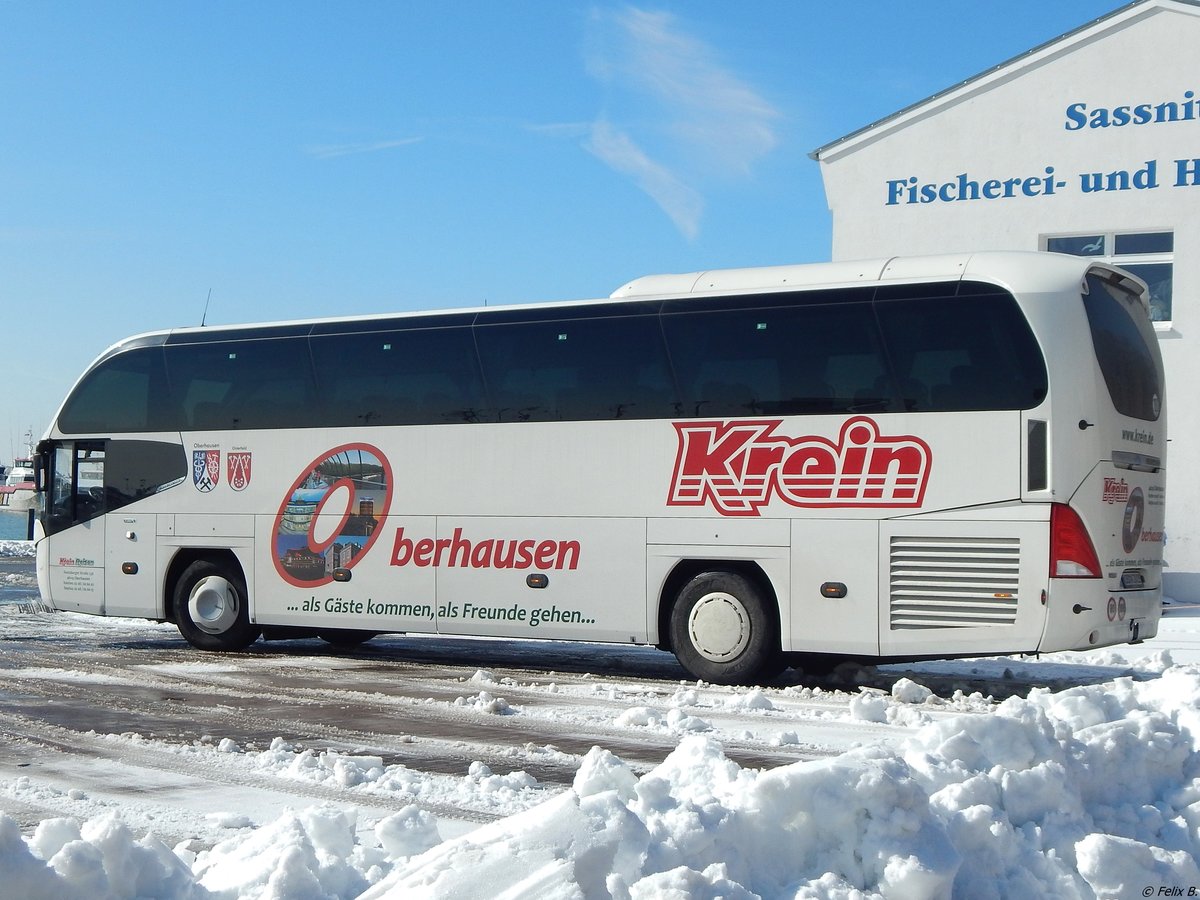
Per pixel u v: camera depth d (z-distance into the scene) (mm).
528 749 9281
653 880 4199
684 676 14328
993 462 12117
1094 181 24469
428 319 15156
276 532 15875
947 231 25484
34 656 15758
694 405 13508
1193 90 23781
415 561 14945
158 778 8227
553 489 14180
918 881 4648
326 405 15688
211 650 16578
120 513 16953
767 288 13438
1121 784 6180
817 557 12758
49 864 4309
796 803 4898
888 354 12664
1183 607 22875
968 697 12594
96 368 17422
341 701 11891
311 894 4641
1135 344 12898
